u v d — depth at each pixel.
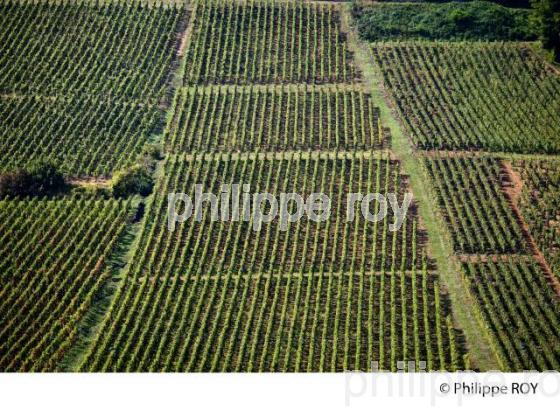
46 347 77.44
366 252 87.62
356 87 113.50
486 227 89.19
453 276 84.62
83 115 109.19
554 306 80.50
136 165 99.00
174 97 112.44
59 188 97.69
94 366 75.31
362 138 104.00
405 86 113.62
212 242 89.62
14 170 96.69
